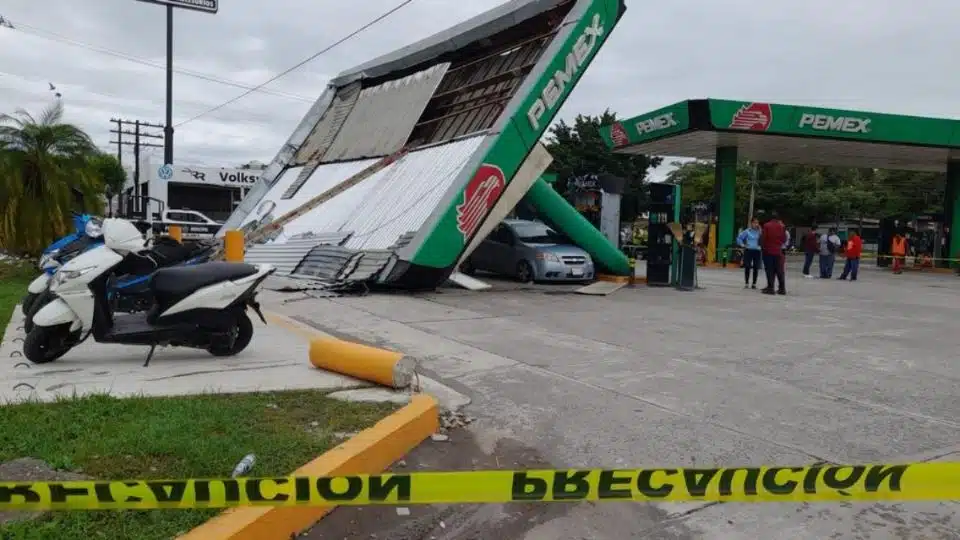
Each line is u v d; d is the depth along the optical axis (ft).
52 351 22.02
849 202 177.27
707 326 36.24
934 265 103.24
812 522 13.35
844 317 40.91
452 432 17.95
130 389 18.79
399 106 67.41
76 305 21.35
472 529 12.94
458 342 30.22
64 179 51.42
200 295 22.43
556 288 55.06
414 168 56.75
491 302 44.27
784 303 48.03
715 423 19.04
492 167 47.75
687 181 213.05
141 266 22.53
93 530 10.62
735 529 13.07
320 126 80.89
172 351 24.70
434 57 68.59
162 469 12.91
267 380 20.35
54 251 32.09
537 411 19.98
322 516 12.89
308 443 14.52
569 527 13.10
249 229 68.49
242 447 14.07
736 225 186.09
